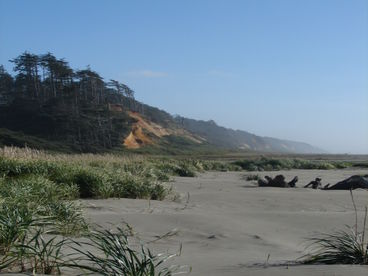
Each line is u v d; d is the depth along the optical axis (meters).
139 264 4.18
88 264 4.71
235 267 5.02
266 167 38.78
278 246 6.85
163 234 7.42
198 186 17.86
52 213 7.23
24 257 4.50
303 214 9.85
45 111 84.56
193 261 5.46
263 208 11.46
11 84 96.38
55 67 92.44
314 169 39.81
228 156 83.88
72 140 76.88
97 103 96.81
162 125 126.81
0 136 68.88
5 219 5.42
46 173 13.71
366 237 7.05
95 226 7.57
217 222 8.49
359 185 17.12
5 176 12.31
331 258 5.31
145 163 27.03
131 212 9.64
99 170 14.70
